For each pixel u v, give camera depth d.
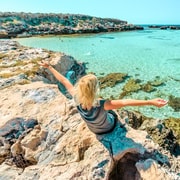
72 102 7.38
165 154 5.45
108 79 28.56
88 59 41.56
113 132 5.06
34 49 31.61
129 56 45.41
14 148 6.69
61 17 118.38
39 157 6.28
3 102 8.21
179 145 13.05
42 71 19.28
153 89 25.62
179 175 4.91
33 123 7.07
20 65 20.69
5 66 20.52
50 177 5.37
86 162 5.38
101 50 53.09
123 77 29.67
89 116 4.37
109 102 4.29
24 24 98.56
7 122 7.14
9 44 36.59
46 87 8.68
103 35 97.19
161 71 33.56
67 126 6.52
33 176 5.62
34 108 7.59
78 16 129.25
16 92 8.76
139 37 89.88
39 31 95.50
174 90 25.52
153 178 4.45
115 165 5.04
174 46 62.03
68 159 5.72
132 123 13.90
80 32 103.50
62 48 55.56
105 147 4.97
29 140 6.64
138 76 30.77
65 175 5.29
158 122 13.57
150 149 4.95
